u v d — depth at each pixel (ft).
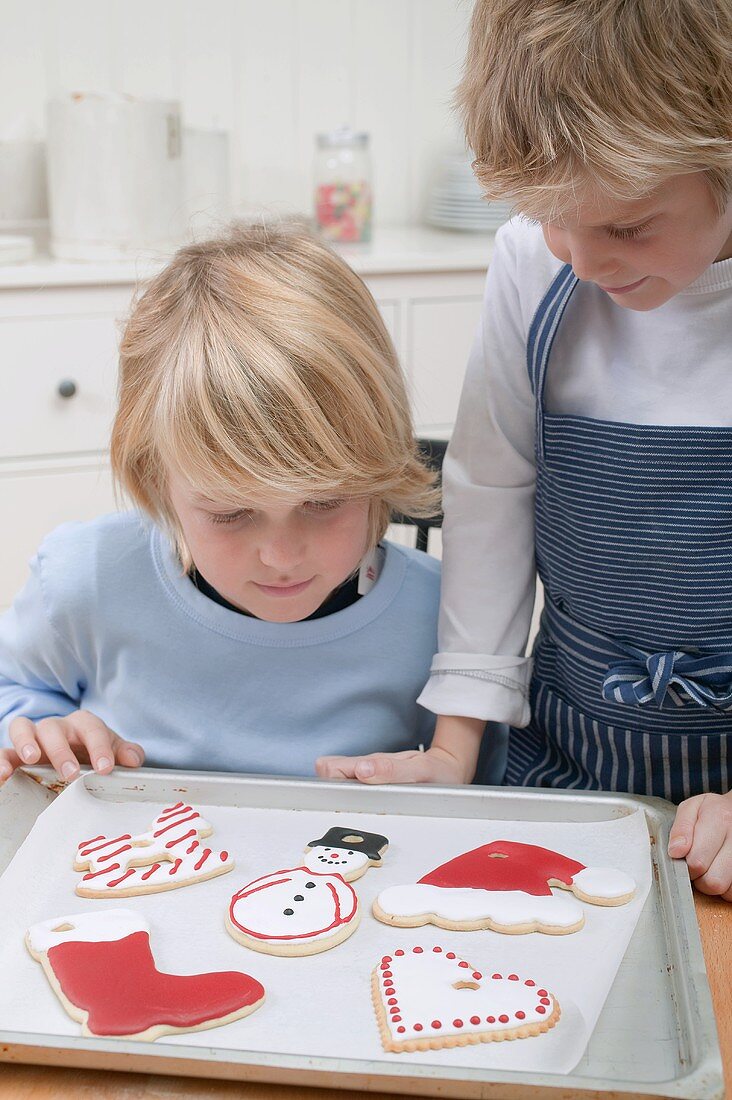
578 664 3.25
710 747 3.15
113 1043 2.00
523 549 3.39
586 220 2.26
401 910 2.51
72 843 2.78
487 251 7.41
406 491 3.18
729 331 2.87
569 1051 2.10
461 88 2.44
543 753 3.54
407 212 8.83
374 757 3.09
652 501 2.94
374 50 8.43
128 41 7.97
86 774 2.94
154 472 3.09
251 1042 2.14
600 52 2.12
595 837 2.79
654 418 2.94
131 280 6.89
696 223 2.29
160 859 2.69
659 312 2.90
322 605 3.39
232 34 8.13
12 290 6.72
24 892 2.56
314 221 7.86
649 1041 2.12
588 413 3.04
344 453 2.75
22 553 7.18
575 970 2.35
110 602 3.39
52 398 6.97
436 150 8.74
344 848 2.72
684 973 2.21
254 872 2.68
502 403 3.25
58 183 7.07
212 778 2.94
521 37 2.21
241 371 2.71
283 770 3.37
